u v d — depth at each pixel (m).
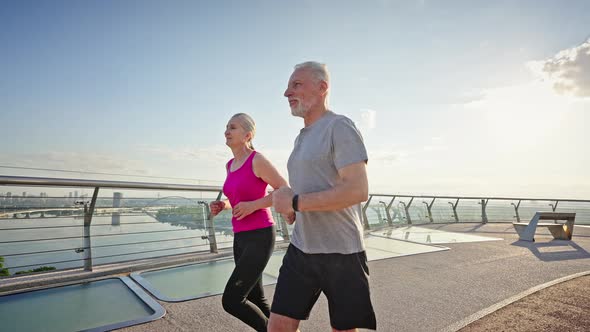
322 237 1.56
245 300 2.08
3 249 3.14
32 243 3.31
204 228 4.95
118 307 2.81
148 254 4.30
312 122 1.74
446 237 7.92
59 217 3.50
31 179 3.18
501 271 4.60
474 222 12.59
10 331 2.29
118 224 3.98
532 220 7.86
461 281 4.04
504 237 8.34
